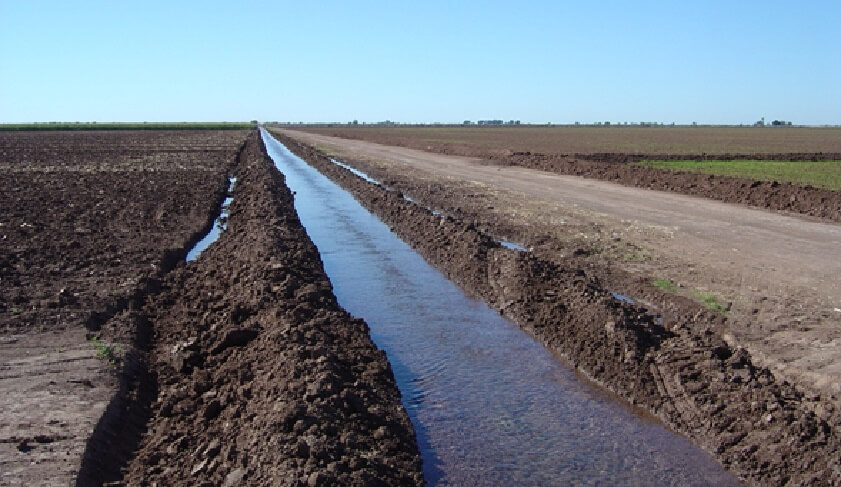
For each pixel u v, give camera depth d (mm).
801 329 11734
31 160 48688
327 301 12984
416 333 12750
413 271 17609
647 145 81062
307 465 6930
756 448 8094
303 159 60688
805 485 7289
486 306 14445
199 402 9195
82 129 142500
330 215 27078
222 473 7266
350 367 10070
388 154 64188
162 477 7371
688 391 9414
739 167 45000
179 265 16781
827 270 15867
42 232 19938
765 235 20344
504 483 7809
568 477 7934
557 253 18031
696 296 13758
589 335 11508
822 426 7938
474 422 9258
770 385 9148
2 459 7262
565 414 9492
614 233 20734
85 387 9023
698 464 8172
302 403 8055
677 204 27281
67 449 7473
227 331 10953
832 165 47812
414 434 8805
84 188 30844
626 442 8711
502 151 62750
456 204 27531
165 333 11836
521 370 11000
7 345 10539
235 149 63250
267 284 13102
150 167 42688
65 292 13180
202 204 25797
